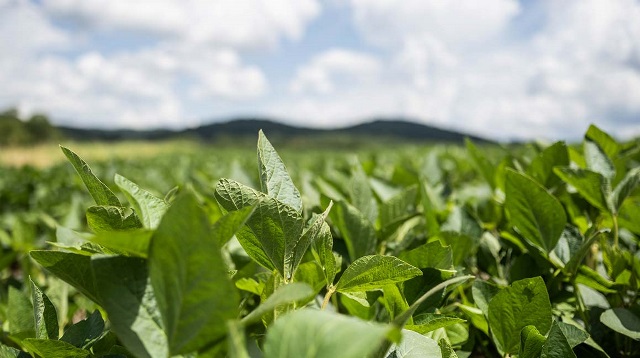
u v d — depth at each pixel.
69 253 0.99
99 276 0.84
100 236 0.75
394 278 1.08
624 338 1.57
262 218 1.05
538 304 1.23
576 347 1.44
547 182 2.25
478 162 2.84
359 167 2.14
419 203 2.89
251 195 1.05
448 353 1.11
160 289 0.77
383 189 2.91
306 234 1.06
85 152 34.53
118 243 0.77
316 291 1.18
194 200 0.68
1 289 2.45
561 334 1.09
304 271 1.26
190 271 0.72
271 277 1.06
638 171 1.79
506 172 1.58
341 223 1.69
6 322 1.60
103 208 0.98
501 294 1.27
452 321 1.11
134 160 15.74
